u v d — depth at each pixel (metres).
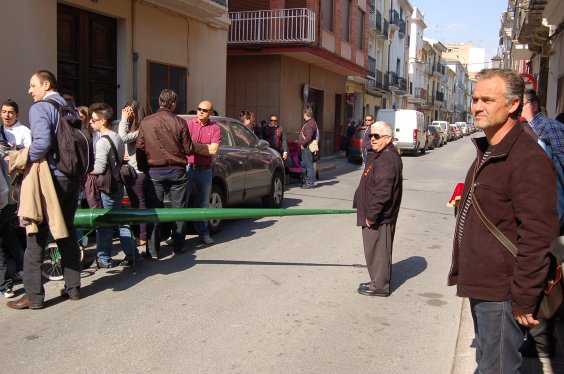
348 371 3.91
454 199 3.65
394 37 41.66
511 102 2.60
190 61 14.04
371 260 5.58
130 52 11.81
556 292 2.53
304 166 14.10
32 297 5.00
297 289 5.74
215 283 5.88
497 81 2.61
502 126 2.67
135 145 6.99
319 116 24.45
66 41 10.40
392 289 5.86
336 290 5.75
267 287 5.79
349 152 22.75
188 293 5.54
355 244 7.84
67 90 10.45
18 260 5.86
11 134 6.35
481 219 2.66
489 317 2.67
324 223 9.43
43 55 9.60
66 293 5.36
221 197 8.48
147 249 6.84
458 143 44.59
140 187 6.87
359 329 4.71
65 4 10.27
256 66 20.09
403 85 43.53
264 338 4.45
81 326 4.64
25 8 9.16
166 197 7.31
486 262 2.64
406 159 26.03
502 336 2.65
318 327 4.72
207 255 7.08
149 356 4.07
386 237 5.53
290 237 8.24
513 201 2.54
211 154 7.33
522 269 2.46
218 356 4.10
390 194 5.36
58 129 4.85
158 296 5.43
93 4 10.62
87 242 7.26
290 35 19.48
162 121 6.56
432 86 64.69
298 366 3.96
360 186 5.64
